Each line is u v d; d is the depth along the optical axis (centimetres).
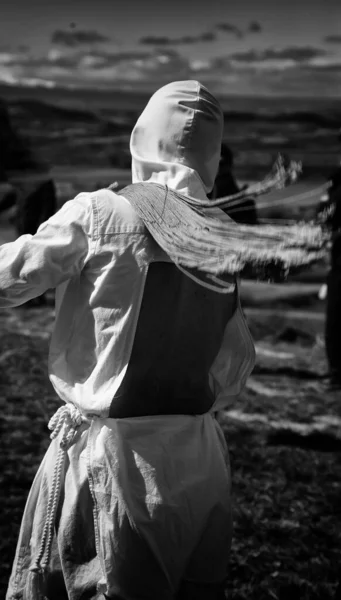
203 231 245
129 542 263
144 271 265
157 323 271
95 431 271
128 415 272
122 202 269
